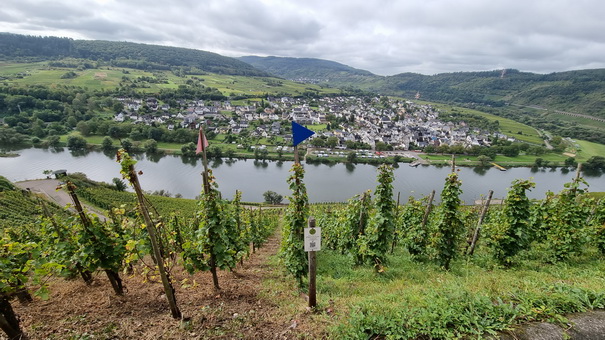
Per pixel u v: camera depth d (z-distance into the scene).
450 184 9.80
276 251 17.80
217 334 5.13
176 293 7.29
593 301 5.11
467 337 4.42
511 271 9.20
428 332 4.50
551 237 10.17
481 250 12.56
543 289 5.75
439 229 10.11
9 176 62.75
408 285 8.26
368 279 9.61
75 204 5.88
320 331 5.04
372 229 10.41
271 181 71.06
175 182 67.06
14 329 4.86
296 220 8.32
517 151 95.75
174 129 106.75
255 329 5.28
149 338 5.05
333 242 16.17
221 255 7.37
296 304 6.53
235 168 80.56
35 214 34.94
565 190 10.66
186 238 10.48
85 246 5.98
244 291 7.68
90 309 6.18
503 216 10.34
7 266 5.08
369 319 4.92
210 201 7.01
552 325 4.54
